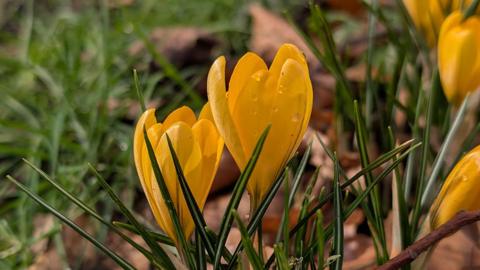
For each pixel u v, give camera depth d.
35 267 0.58
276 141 0.36
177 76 0.73
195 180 0.36
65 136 0.73
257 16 0.90
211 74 0.35
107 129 0.72
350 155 0.64
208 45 0.87
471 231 0.51
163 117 0.72
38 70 0.80
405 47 0.56
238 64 0.35
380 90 0.71
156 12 0.98
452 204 0.39
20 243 0.60
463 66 0.45
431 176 0.43
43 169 0.70
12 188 0.69
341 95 0.61
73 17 0.94
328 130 0.70
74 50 0.85
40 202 0.39
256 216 0.37
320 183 0.62
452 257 0.51
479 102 0.46
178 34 0.87
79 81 0.79
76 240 0.59
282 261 0.37
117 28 0.87
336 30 0.97
